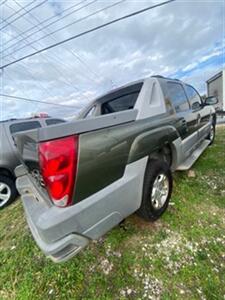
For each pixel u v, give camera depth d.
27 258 2.33
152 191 2.33
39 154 1.44
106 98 3.07
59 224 1.44
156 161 2.45
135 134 2.04
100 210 1.67
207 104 5.04
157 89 2.76
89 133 1.57
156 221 2.57
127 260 2.08
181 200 2.99
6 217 3.43
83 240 1.59
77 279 1.96
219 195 3.08
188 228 2.44
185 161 3.50
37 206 1.88
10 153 4.00
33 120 4.83
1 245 2.67
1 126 4.09
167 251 2.14
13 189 4.03
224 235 2.29
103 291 1.82
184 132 3.23
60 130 1.42
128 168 1.95
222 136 7.36
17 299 1.89
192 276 1.86
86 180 1.56
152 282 1.84
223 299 1.64
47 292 1.89
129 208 2.01
